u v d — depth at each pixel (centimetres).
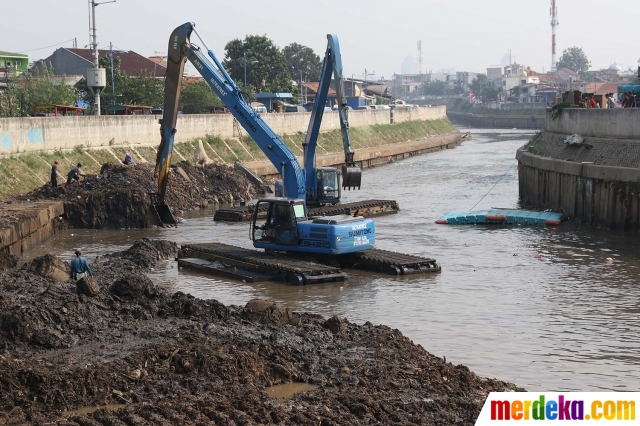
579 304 2939
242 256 3550
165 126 4550
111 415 1714
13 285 2581
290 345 2178
